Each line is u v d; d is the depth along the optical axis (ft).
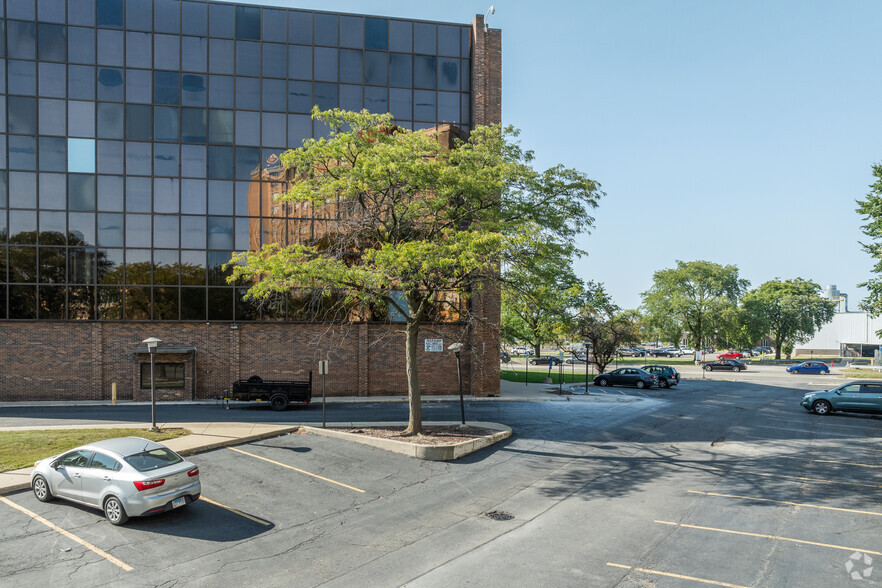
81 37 100.68
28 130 98.68
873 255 109.60
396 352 109.19
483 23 112.68
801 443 65.00
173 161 102.78
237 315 104.12
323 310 106.32
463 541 35.32
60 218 99.19
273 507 41.68
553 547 34.22
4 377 97.04
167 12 103.55
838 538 35.40
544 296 69.97
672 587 28.76
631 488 47.09
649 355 304.71
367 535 36.40
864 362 257.75
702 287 253.85
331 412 86.53
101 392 99.30
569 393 115.44
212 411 86.99
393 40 111.75
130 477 36.60
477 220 66.90
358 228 65.67
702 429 74.02
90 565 31.17
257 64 106.22
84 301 99.60
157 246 101.86
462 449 58.44
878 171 108.99
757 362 258.16
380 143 61.67
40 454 52.85
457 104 113.91
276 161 105.81
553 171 64.18
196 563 31.68
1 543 33.91
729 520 38.91
